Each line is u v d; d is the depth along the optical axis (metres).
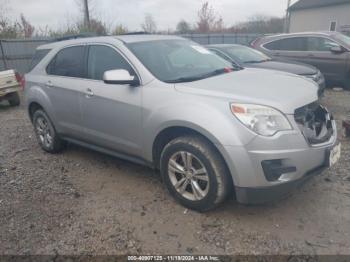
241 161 2.71
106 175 4.12
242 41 20.00
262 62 7.35
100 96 3.72
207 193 2.98
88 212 3.28
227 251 2.65
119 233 2.93
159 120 3.15
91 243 2.82
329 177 3.75
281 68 6.75
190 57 3.98
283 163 2.70
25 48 13.89
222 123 2.76
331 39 8.84
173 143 3.12
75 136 4.39
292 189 2.81
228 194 2.99
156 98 3.21
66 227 3.05
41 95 4.62
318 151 2.85
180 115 2.97
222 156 2.82
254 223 2.97
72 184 3.92
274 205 3.24
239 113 2.74
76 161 4.63
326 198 3.32
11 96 9.02
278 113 2.72
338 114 6.52
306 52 9.20
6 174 4.26
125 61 3.60
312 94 3.12
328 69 8.89
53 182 3.99
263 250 2.63
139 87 3.39
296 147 2.70
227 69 3.92
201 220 3.05
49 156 4.88
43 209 3.38
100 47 3.93
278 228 2.89
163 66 3.56
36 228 3.06
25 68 14.03
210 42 19.12
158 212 3.22
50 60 4.61
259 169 2.69
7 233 3.00
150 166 3.54
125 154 3.77
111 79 3.33
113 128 3.71
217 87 3.08
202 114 2.86
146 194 3.59
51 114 4.58
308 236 2.77
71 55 4.29
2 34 16.03
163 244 2.76
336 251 2.58
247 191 2.78
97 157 4.75
